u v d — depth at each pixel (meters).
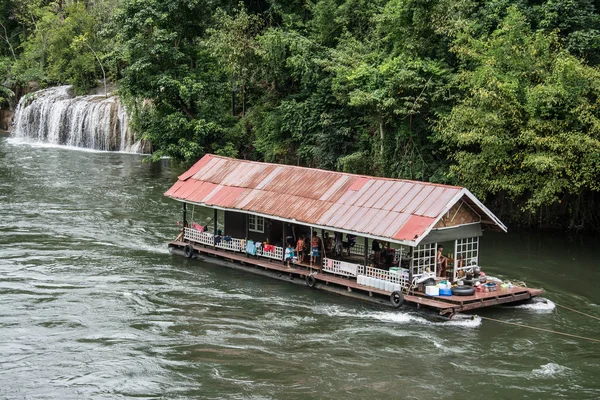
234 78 59.50
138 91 56.41
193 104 58.12
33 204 49.09
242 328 27.05
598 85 37.59
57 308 28.92
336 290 31.19
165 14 55.34
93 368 23.28
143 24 54.91
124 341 25.59
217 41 54.72
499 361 24.23
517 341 26.08
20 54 106.75
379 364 23.84
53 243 39.28
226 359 24.12
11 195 51.94
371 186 32.25
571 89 37.91
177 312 28.77
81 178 59.34
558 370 23.55
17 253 37.03
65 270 34.28
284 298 30.67
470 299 28.17
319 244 33.50
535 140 37.47
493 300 28.66
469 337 26.39
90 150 76.94
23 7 109.75
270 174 36.44
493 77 38.94
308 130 53.06
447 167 44.31
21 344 25.14
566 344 25.91
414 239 27.75
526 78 39.81
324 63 51.12
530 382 22.59
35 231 41.78
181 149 54.94
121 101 65.19
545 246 40.12
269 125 55.81
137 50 55.78
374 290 29.59
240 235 36.44
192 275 34.03
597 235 42.69
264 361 24.00
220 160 39.56
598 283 33.50
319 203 32.56
